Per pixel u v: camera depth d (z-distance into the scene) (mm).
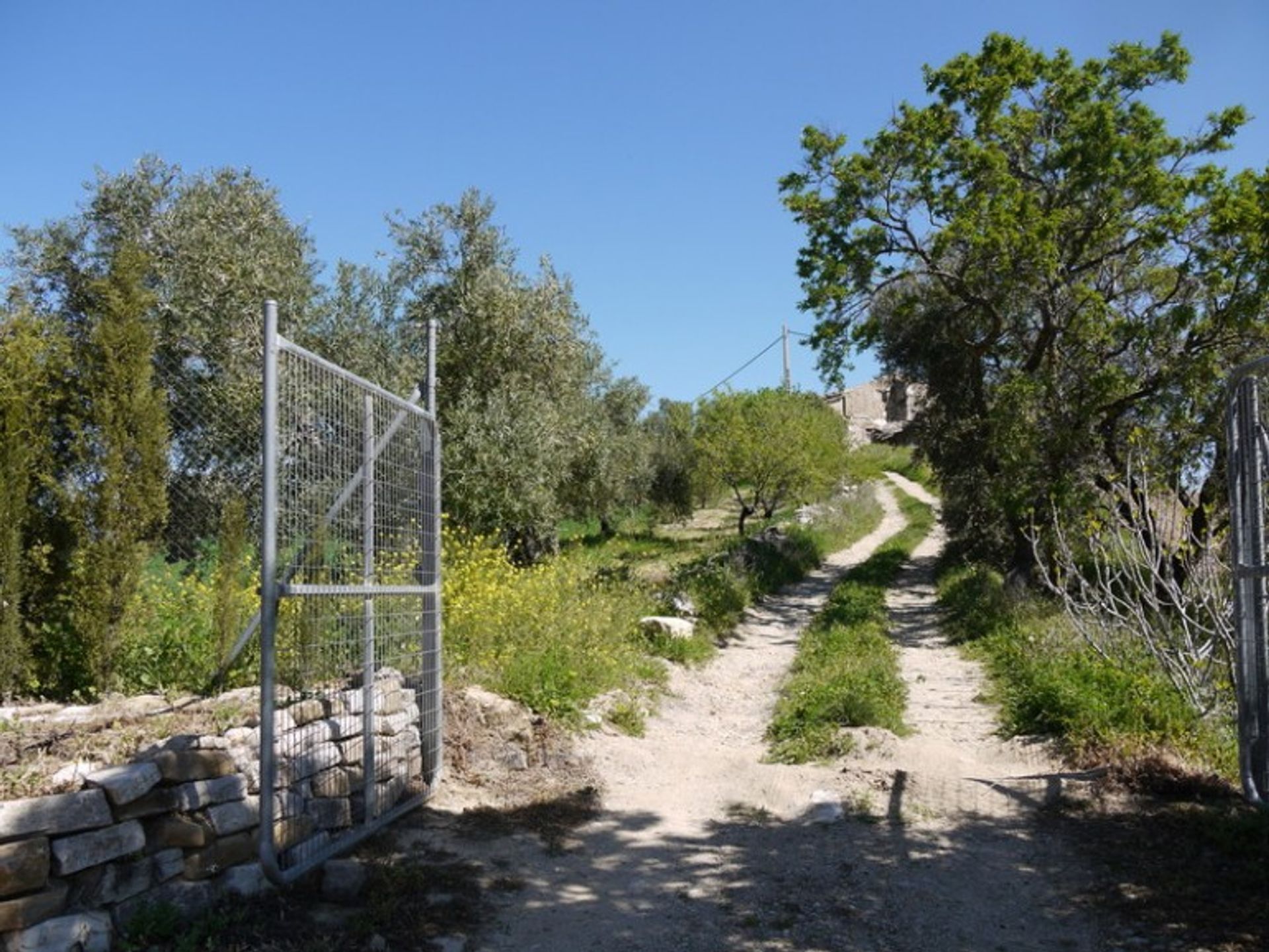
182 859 4121
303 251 15664
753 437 32219
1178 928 4465
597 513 24547
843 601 18188
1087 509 12820
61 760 4422
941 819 6211
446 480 14867
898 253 18016
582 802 6484
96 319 7598
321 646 4949
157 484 6816
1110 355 16328
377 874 4840
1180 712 7395
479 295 16672
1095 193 16219
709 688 11156
